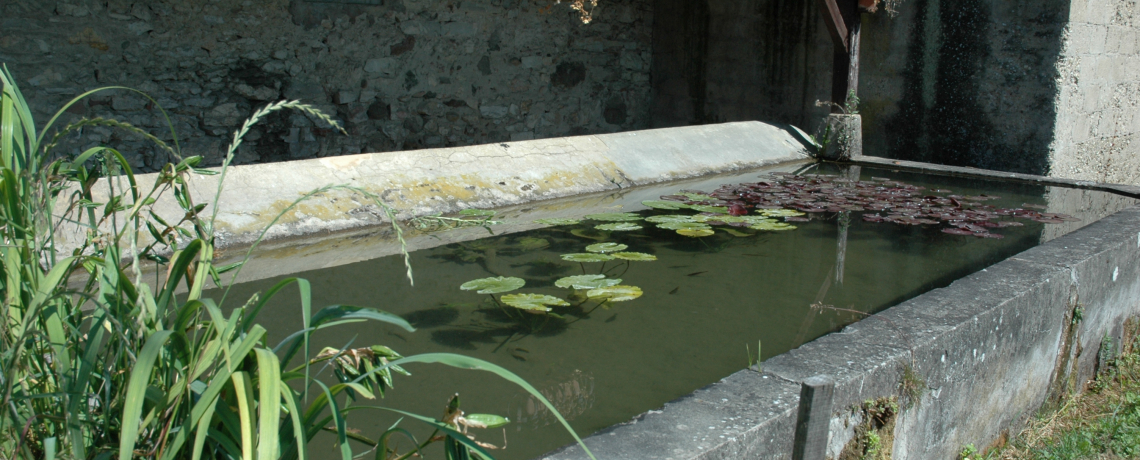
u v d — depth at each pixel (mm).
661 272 2633
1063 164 5340
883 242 3086
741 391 1453
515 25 7012
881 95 6051
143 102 5312
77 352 978
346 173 3289
